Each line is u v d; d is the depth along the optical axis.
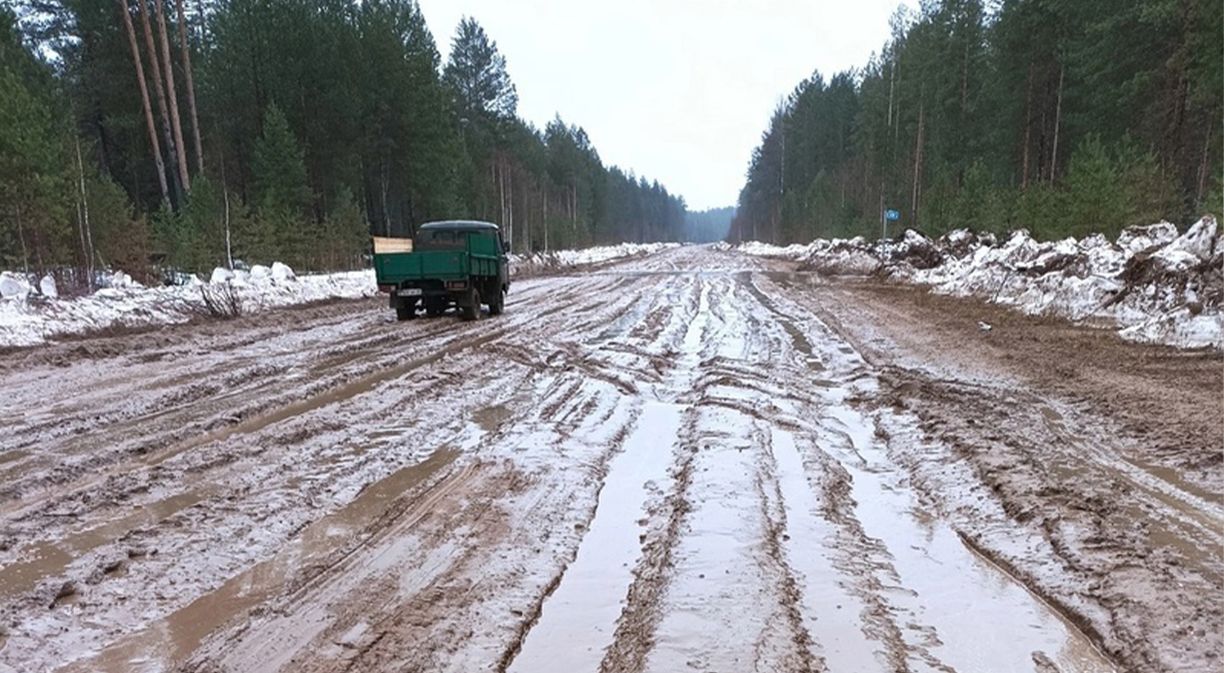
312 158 29.59
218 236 19.91
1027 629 3.10
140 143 29.05
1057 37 27.64
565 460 5.44
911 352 9.76
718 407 6.94
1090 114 26.75
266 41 28.45
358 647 2.93
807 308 15.20
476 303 14.12
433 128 32.41
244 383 7.90
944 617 3.20
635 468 5.35
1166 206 19.31
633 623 3.13
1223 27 19.39
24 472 4.95
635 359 9.58
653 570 3.65
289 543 3.96
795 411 6.85
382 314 15.40
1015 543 3.92
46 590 3.36
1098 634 3.01
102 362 9.09
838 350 10.11
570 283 24.80
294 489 4.75
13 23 20.41
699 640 2.97
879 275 23.86
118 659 2.85
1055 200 19.62
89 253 16.59
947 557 3.84
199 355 9.71
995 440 5.64
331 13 30.42
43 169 14.89
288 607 3.26
